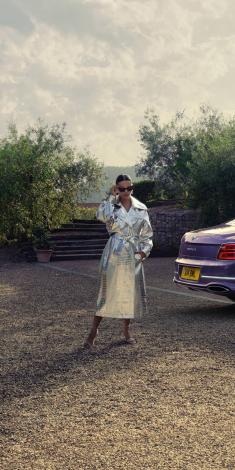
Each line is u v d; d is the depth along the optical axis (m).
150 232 6.36
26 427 4.04
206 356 5.90
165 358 5.84
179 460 3.44
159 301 9.70
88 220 23.89
